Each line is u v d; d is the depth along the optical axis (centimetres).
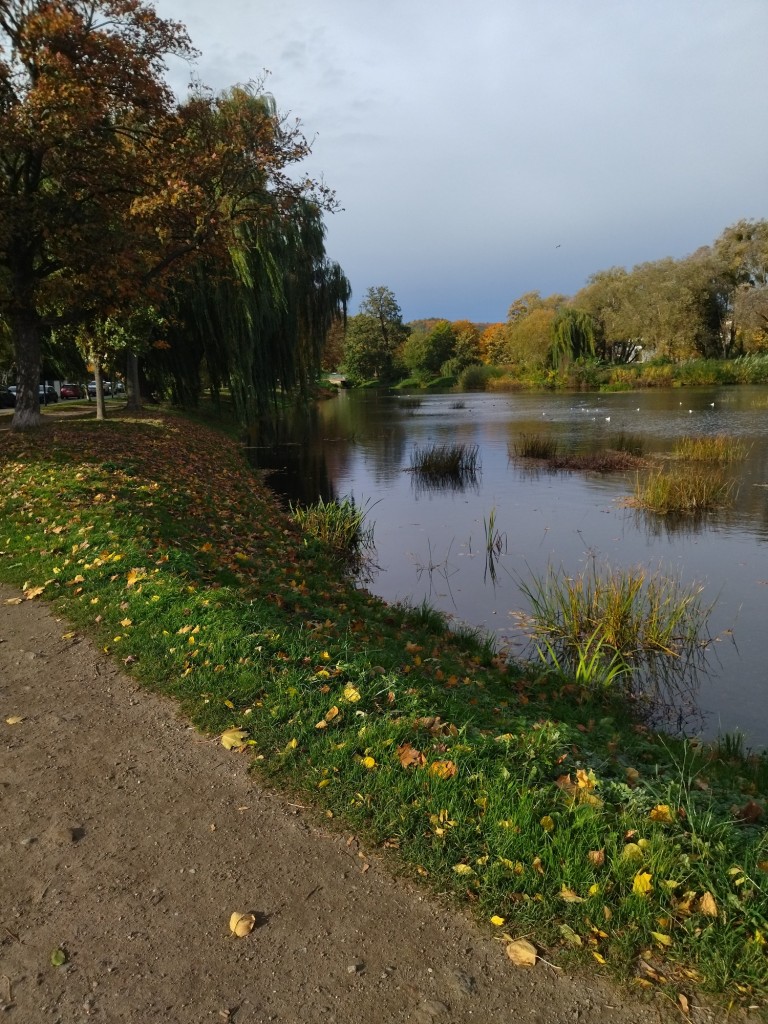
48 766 360
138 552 682
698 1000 217
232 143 1662
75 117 1359
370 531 1241
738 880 253
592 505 1456
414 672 506
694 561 1029
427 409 4628
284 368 2803
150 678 450
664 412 3534
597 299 7038
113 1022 216
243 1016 217
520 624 798
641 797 308
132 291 1588
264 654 464
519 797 308
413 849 287
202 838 302
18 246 1562
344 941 246
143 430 1853
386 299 10550
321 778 337
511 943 240
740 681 648
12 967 238
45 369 3541
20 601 599
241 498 1320
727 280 5859
